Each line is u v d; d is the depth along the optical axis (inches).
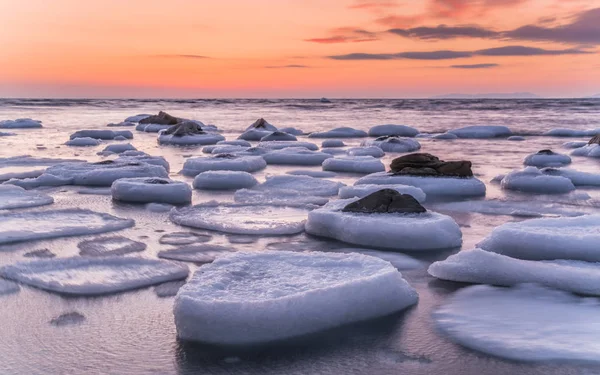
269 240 193.8
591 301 134.0
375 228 185.2
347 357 109.3
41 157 447.5
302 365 106.4
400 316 127.6
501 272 147.6
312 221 202.2
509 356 107.8
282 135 606.2
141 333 119.1
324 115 1305.4
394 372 103.9
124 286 144.4
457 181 292.7
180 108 1763.0
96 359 108.3
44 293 140.3
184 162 420.8
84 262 161.3
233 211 237.1
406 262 167.5
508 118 1146.0
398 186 265.9
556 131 722.2
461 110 1603.1
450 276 152.3
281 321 115.7
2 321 124.7
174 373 103.5
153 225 215.9
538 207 252.2
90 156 456.4
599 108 1696.6
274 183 307.9
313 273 135.5
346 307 123.2
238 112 1471.5
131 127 834.2
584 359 105.2
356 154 467.2
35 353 110.6
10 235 189.0
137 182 273.0
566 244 161.8
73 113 1295.5
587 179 321.1
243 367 105.6
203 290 122.9
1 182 319.6
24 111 1387.8
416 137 694.5
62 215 223.5
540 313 126.9
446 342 114.7
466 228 213.8
